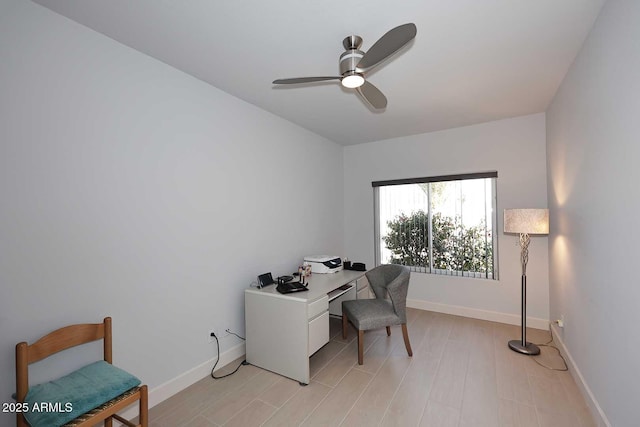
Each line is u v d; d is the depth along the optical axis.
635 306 1.26
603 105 1.53
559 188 2.48
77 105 1.57
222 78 2.22
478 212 3.41
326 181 3.91
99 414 1.27
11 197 1.35
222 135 2.43
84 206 1.60
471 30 1.65
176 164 2.07
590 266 1.78
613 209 1.45
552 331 2.83
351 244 4.29
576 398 1.93
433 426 1.71
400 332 3.04
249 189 2.69
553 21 1.59
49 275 1.47
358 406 1.89
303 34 1.68
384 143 4.00
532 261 3.12
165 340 1.99
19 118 1.38
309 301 2.17
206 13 1.50
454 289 3.53
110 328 1.59
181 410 1.86
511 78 2.25
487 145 3.32
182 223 2.11
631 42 1.23
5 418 1.33
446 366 2.36
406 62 2.00
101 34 1.68
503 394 1.99
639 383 1.24
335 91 2.46
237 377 2.24
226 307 2.43
